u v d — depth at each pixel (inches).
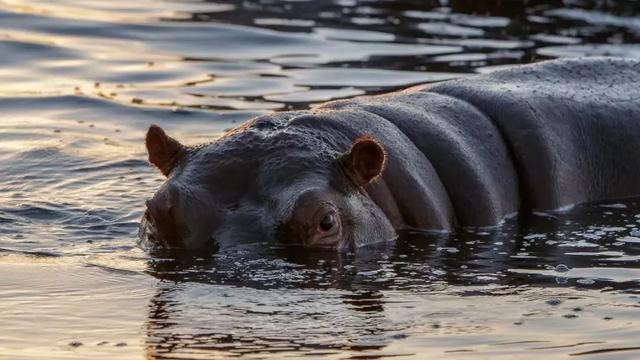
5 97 2214.6
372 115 1600.6
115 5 2876.5
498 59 2444.6
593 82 1860.2
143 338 1197.7
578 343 1189.7
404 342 1187.3
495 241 1545.3
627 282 1381.6
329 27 2719.0
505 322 1246.3
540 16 2837.1
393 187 1529.3
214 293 1310.3
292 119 1528.1
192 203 1413.6
